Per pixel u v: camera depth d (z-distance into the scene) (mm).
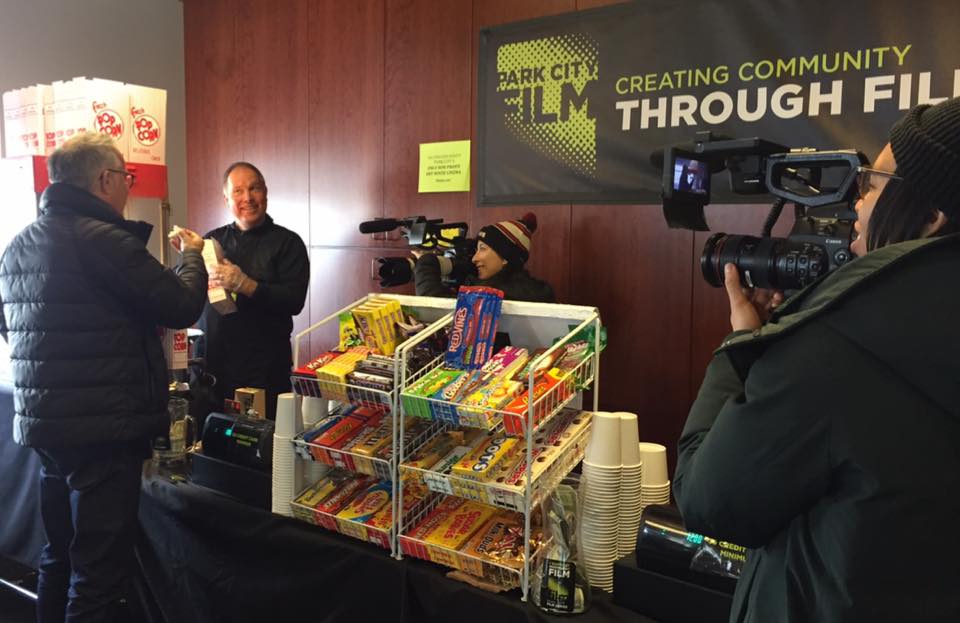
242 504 1773
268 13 3650
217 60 3898
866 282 675
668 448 2555
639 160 2543
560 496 1364
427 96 3111
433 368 1523
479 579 1384
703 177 1308
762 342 734
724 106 2352
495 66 2871
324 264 3562
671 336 2523
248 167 2910
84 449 1858
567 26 2668
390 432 1569
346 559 1544
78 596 1870
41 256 1819
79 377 1819
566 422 1471
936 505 641
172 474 2039
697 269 2449
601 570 1373
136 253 1869
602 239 2646
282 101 3639
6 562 2605
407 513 1491
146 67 4023
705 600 1183
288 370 2990
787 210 2264
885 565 654
